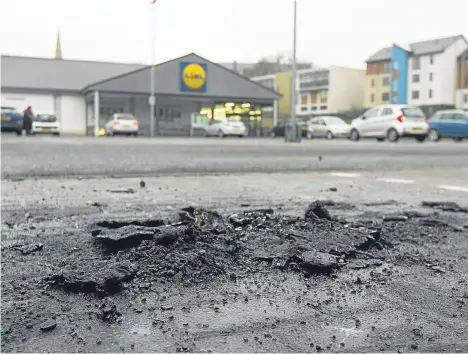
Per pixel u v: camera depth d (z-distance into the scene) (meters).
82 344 1.66
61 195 5.21
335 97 84.44
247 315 1.91
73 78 45.56
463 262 2.67
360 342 1.68
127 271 2.27
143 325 1.81
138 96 41.81
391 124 21.59
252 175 7.67
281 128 35.66
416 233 3.32
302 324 1.83
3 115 24.48
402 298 2.11
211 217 3.44
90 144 15.97
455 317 1.91
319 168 9.04
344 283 2.30
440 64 72.50
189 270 2.37
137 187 5.98
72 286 2.14
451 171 8.59
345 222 3.47
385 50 82.25
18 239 3.07
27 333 1.74
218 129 34.12
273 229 3.15
